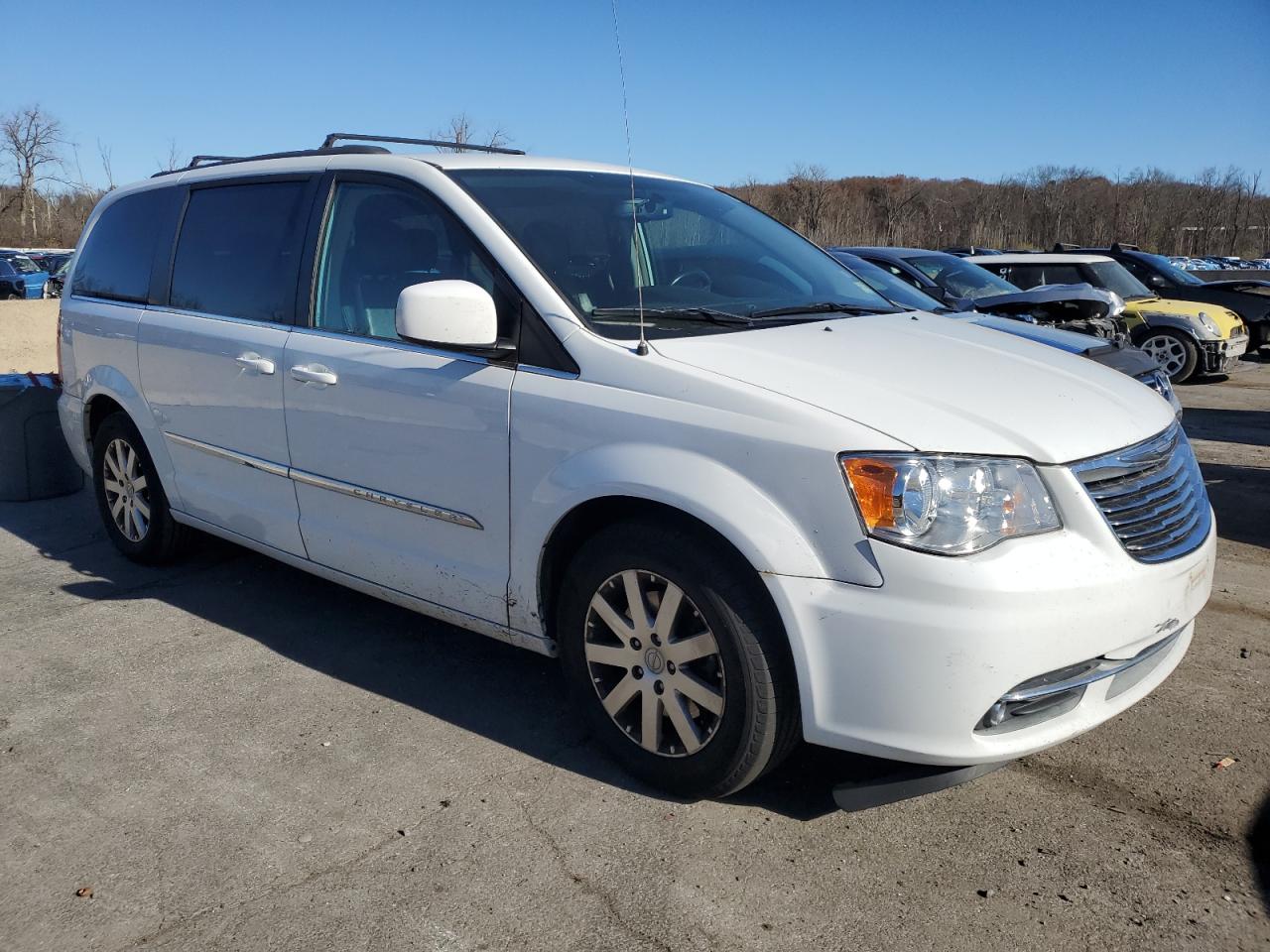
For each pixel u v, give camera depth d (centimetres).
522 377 307
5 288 2778
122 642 409
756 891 253
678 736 290
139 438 472
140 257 472
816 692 257
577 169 388
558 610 310
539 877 259
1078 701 264
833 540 251
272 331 389
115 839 278
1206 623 418
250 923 244
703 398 273
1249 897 248
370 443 350
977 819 282
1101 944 234
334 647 404
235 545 530
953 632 241
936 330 348
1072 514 256
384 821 284
